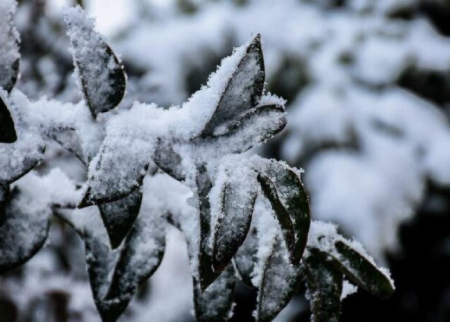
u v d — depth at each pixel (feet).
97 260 1.86
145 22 8.23
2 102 1.61
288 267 1.79
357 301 7.68
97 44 1.69
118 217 1.73
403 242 7.79
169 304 6.85
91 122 1.71
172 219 1.87
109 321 1.83
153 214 1.86
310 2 8.38
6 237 1.83
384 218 6.54
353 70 7.64
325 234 1.79
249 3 8.11
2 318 3.65
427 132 7.16
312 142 6.93
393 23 8.13
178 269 7.06
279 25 7.91
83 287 4.31
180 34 7.71
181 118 1.65
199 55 7.64
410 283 7.93
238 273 1.84
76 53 1.69
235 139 1.63
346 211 6.39
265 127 1.64
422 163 7.09
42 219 1.86
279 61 7.60
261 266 1.80
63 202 1.88
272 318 1.77
